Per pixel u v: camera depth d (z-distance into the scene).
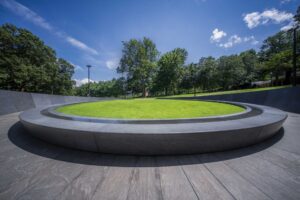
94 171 3.09
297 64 29.27
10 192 2.50
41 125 4.26
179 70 53.31
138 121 4.69
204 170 3.09
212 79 48.22
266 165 3.27
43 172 3.07
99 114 6.46
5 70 27.56
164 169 3.14
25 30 32.34
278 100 11.38
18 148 4.22
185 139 3.57
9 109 10.75
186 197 2.38
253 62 49.16
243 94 15.45
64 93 41.81
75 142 3.95
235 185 2.64
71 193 2.47
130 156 3.67
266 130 4.36
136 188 2.59
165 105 9.00
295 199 2.32
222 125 4.13
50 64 36.25
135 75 48.47
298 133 5.34
